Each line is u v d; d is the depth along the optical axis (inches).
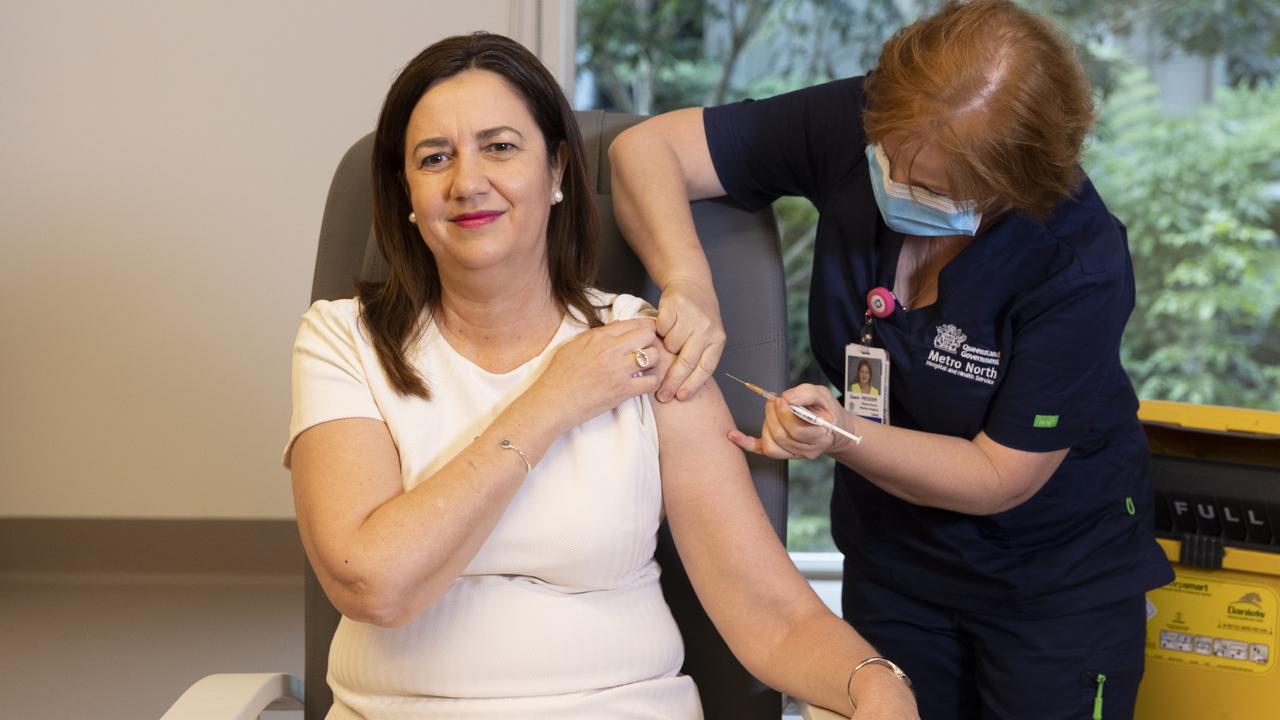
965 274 59.9
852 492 69.3
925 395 62.7
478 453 50.6
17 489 128.0
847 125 64.4
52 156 122.6
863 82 63.7
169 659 110.0
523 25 121.9
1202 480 78.2
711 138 65.9
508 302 55.6
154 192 123.4
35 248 124.0
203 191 123.5
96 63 121.3
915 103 52.6
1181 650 79.1
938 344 61.5
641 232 62.9
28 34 120.8
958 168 53.1
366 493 51.8
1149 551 67.0
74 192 123.3
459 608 52.8
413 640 52.6
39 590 126.0
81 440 127.3
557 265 57.6
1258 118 128.4
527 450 51.1
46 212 123.5
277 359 126.3
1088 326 58.9
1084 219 59.9
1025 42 52.9
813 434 55.2
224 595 126.3
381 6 121.1
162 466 128.0
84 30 120.9
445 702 52.1
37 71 121.3
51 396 126.5
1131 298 62.2
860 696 49.9
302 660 110.7
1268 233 129.6
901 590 68.6
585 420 52.9
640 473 54.9
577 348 53.7
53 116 122.0
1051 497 64.4
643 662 54.6
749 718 62.5
